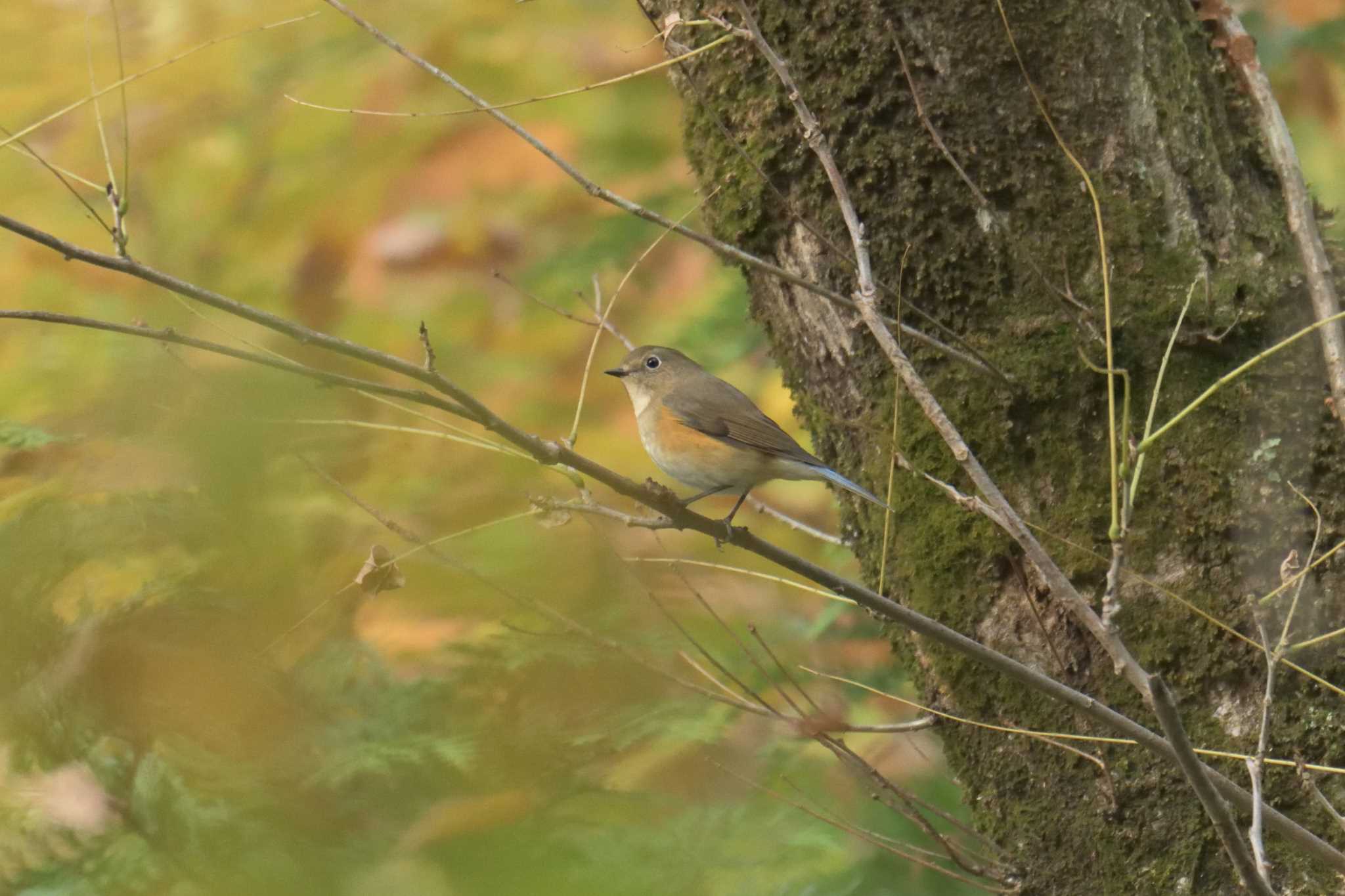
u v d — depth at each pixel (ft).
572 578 20.20
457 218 43.62
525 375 41.68
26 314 14.87
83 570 14.69
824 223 24.16
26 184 40.19
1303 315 22.30
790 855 22.80
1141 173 22.65
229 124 42.09
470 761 14.17
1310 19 39.96
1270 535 21.31
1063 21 22.75
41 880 13.53
